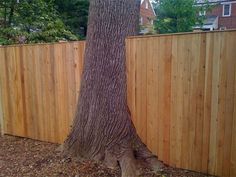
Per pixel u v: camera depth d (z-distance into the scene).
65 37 7.68
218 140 2.88
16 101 4.46
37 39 6.84
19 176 3.06
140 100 3.34
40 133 4.31
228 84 2.75
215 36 2.75
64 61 3.83
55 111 4.07
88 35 3.24
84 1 10.20
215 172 2.94
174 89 3.08
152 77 3.21
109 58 3.16
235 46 2.67
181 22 14.65
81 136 3.35
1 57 4.46
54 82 3.99
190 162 3.09
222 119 2.83
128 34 3.31
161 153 3.28
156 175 2.97
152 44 3.15
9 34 6.50
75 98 3.83
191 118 3.02
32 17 7.28
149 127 3.32
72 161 3.28
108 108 3.20
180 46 2.97
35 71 4.14
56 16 8.12
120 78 3.22
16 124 4.55
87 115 3.30
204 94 2.90
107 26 3.12
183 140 3.10
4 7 6.95
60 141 4.10
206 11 17.84
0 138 4.52
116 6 3.12
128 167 2.96
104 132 3.21
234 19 21.97
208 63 2.83
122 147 3.15
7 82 4.50
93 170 3.03
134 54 3.29
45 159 3.43
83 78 3.34
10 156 3.67
